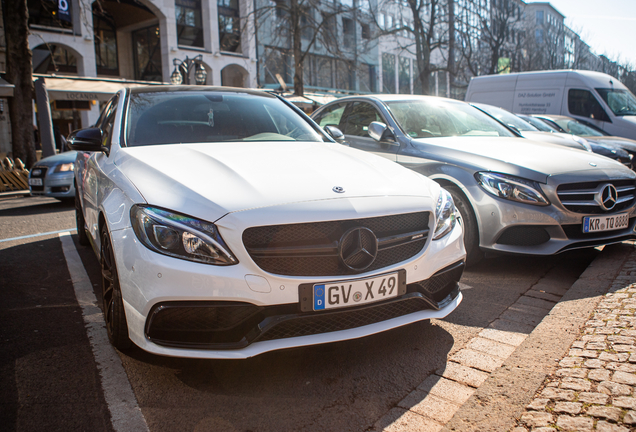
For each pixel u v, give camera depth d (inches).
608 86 474.3
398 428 77.4
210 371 96.7
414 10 992.9
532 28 1781.5
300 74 828.6
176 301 83.5
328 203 89.0
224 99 150.5
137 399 86.7
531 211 147.6
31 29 777.6
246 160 107.0
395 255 95.5
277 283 84.6
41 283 155.2
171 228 84.4
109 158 122.2
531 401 78.9
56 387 90.8
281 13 1083.9
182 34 973.2
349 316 91.2
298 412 82.4
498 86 530.3
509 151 165.9
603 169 157.2
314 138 143.9
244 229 83.3
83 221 191.9
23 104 512.4
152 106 139.0
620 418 71.7
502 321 120.1
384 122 203.0
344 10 984.9
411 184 105.0
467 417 76.4
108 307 104.1
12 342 110.9
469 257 161.8
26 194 437.4
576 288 134.0
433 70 1027.3
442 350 104.7
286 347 85.7
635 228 164.9
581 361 90.5
